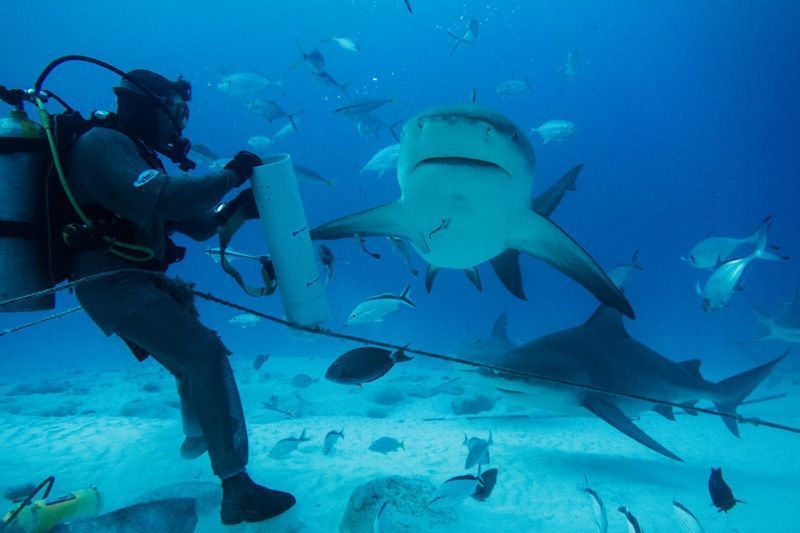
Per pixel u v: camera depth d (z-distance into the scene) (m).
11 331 2.62
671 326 40.81
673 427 8.70
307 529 3.01
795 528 4.02
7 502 3.55
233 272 3.07
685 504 4.51
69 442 5.33
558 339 6.71
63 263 2.71
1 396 13.40
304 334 3.56
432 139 3.71
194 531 2.84
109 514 2.50
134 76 3.01
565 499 4.39
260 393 13.02
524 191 4.22
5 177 2.50
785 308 10.42
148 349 2.68
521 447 6.36
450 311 57.09
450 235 4.63
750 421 3.66
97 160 2.50
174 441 5.29
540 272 58.06
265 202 2.85
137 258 2.75
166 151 3.11
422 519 3.29
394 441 5.26
